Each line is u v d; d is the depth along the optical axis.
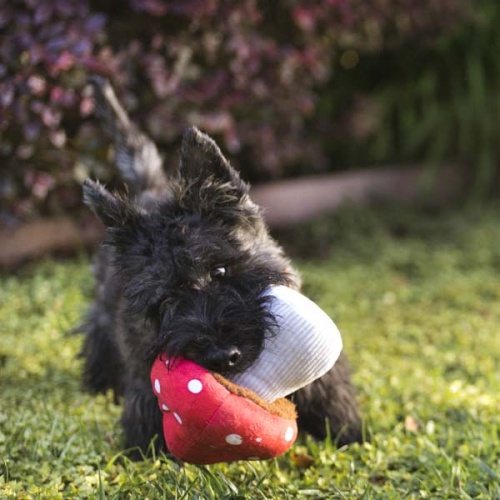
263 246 1.35
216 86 2.18
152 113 2.10
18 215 2.08
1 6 1.88
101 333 1.62
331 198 2.89
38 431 1.39
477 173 3.18
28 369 1.67
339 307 2.06
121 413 1.47
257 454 1.19
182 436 1.19
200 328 1.20
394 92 3.15
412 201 3.08
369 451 1.39
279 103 2.40
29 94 1.87
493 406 1.54
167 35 2.15
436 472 1.32
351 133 2.85
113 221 1.33
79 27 1.91
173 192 1.36
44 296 1.97
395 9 2.67
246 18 2.22
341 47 2.83
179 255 1.26
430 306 2.12
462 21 2.96
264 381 1.21
